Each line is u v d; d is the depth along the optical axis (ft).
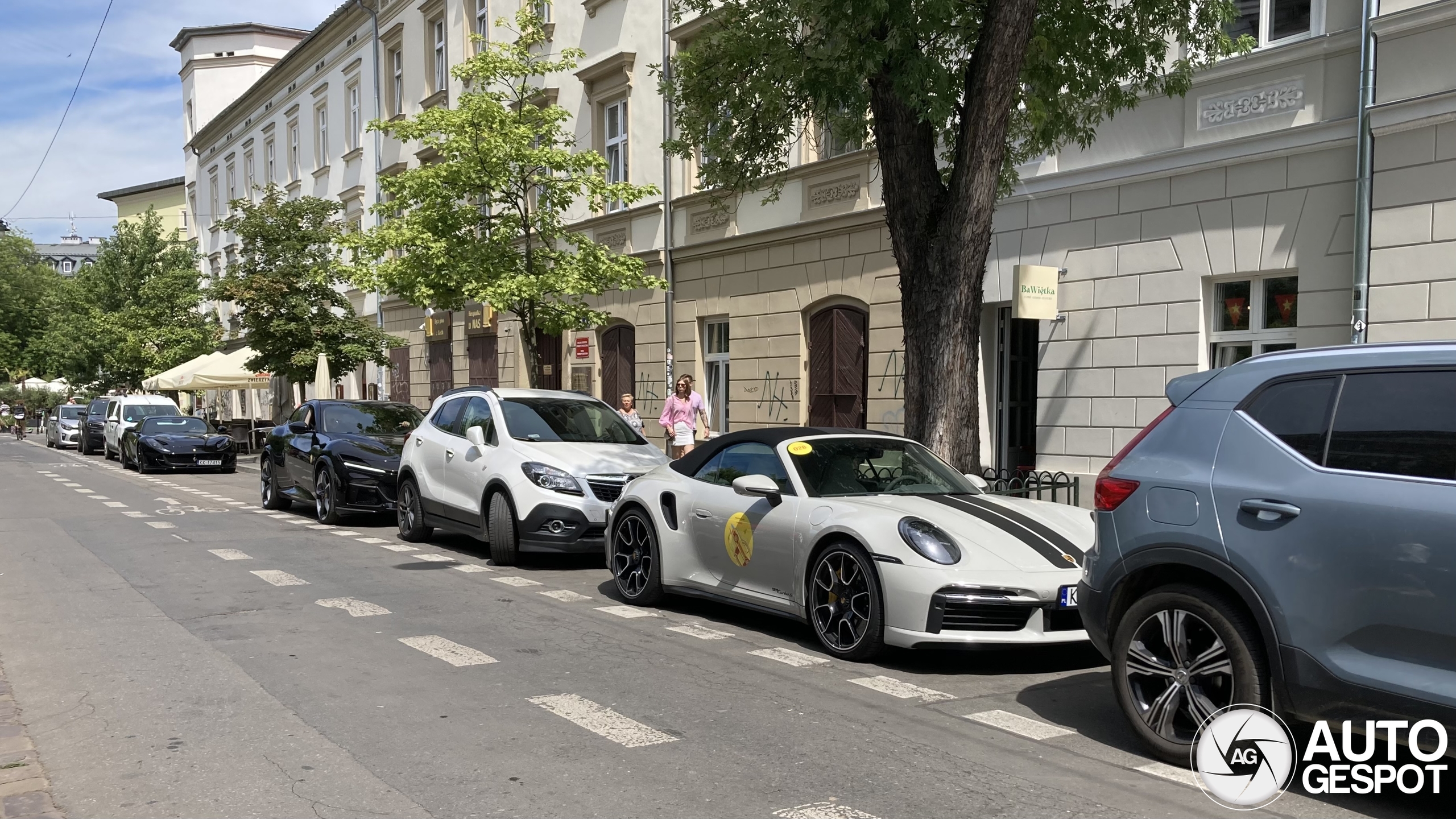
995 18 27.78
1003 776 14.10
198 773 14.25
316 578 30.35
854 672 19.71
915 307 30.01
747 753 15.01
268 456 50.52
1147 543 14.55
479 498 33.35
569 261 50.37
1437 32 30.81
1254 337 36.47
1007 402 46.11
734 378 59.36
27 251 244.83
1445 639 11.70
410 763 14.60
